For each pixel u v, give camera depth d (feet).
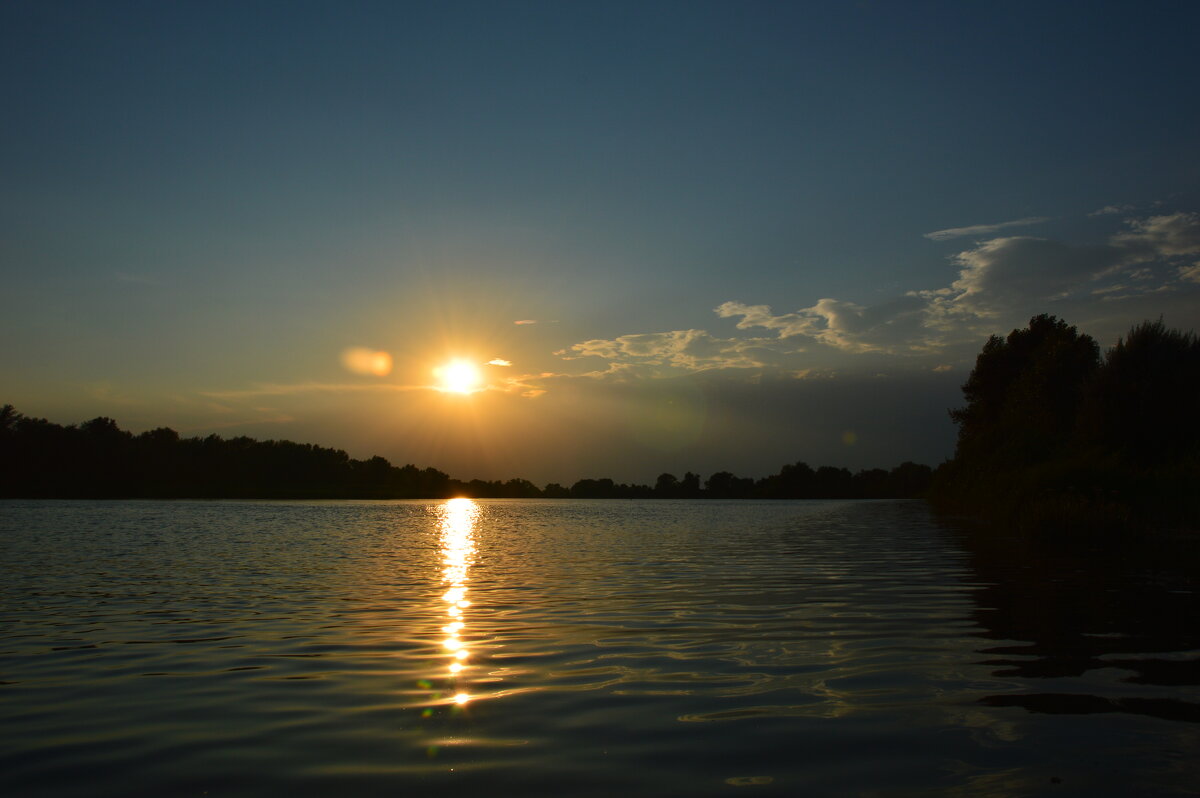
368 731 24.23
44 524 165.58
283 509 295.89
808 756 21.61
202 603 52.80
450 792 19.35
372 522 193.06
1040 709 25.72
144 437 495.82
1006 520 120.26
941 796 18.79
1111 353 140.56
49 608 50.78
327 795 19.27
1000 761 21.04
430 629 41.86
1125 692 27.68
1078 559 74.64
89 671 32.86
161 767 21.39
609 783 19.83
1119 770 20.30
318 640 39.04
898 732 23.56
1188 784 19.36
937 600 49.96
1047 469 123.03
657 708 26.35
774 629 40.45
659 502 583.58
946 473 251.19
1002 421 200.95
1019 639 37.19
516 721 25.05
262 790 19.70
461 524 183.62
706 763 21.18
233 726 24.93
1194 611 44.93
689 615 45.44
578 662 33.40
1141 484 112.16
